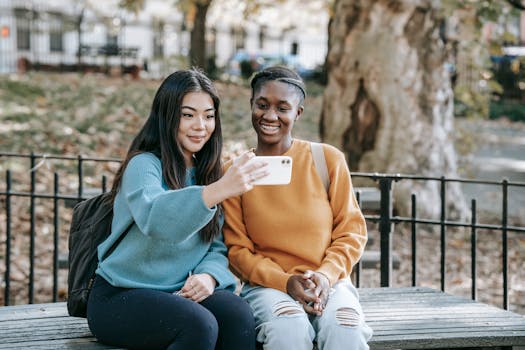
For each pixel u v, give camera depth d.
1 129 10.16
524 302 5.79
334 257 3.19
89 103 12.54
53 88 14.00
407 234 7.71
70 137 10.06
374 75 8.07
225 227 3.33
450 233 7.87
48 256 6.31
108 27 22.88
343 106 8.27
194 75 3.11
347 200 3.34
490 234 7.81
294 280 3.08
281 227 3.24
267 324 2.95
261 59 26.08
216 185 2.79
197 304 2.85
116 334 2.90
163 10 25.30
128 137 10.54
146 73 22.33
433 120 8.20
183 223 2.77
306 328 2.94
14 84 13.88
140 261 2.96
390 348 3.14
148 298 2.85
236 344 2.87
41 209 7.26
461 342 3.17
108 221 3.11
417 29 8.07
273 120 3.28
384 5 8.00
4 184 7.86
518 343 3.21
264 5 13.10
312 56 32.50
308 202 3.26
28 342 3.06
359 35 8.12
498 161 13.02
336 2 8.37
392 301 3.73
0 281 5.73
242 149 10.30
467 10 8.17
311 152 3.37
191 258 3.08
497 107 20.28
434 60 8.17
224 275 3.08
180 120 3.07
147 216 2.81
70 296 3.11
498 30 8.68
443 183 4.28
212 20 21.98
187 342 2.77
